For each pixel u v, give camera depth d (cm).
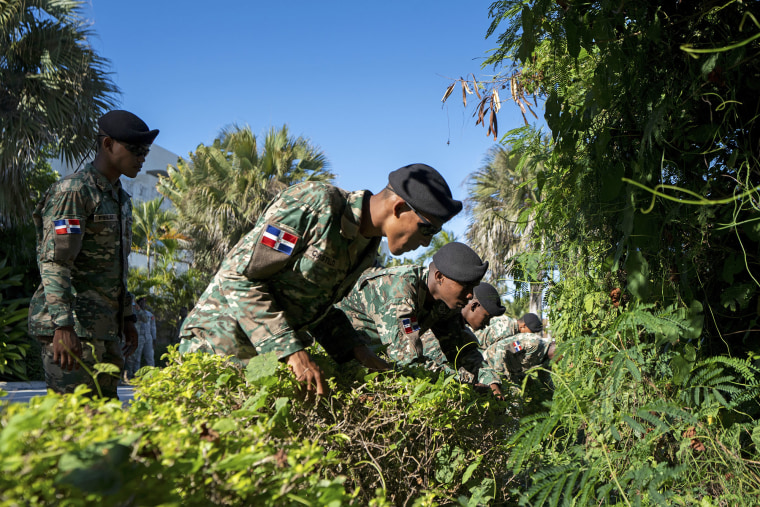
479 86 249
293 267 202
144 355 1254
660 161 189
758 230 175
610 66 185
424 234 203
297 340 183
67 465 66
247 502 85
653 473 156
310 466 93
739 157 182
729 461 174
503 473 212
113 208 293
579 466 157
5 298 984
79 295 283
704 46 177
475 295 353
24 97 926
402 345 275
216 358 176
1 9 898
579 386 194
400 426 180
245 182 2150
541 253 265
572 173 213
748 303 190
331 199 201
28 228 1059
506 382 317
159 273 2252
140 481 73
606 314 225
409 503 172
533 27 196
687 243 191
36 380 955
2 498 62
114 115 291
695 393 180
